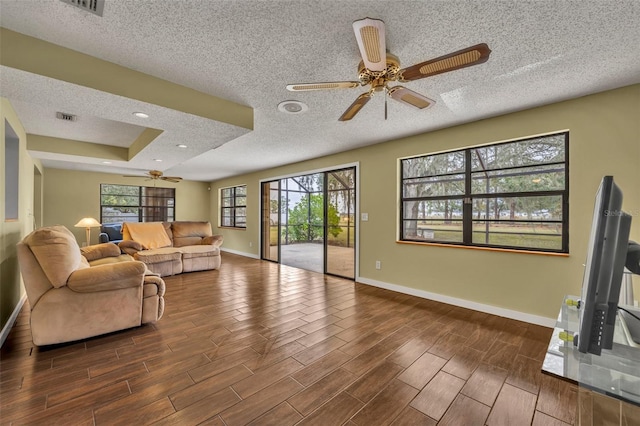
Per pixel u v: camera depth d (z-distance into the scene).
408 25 1.56
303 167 5.38
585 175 2.46
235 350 2.22
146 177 7.43
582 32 1.61
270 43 1.74
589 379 0.93
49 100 2.15
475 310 3.11
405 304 3.32
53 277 2.19
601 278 0.90
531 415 1.52
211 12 1.47
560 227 2.68
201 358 2.09
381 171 4.05
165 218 7.96
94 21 1.56
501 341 2.37
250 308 3.20
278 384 1.78
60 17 1.53
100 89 1.97
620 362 0.95
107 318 2.42
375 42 1.33
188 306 3.26
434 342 2.36
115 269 2.43
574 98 2.51
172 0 1.38
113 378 1.83
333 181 4.88
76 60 1.88
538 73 2.08
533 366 2.00
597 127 2.40
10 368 1.94
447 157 3.47
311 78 2.19
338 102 2.62
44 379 1.81
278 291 3.88
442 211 3.52
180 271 4.93
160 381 1.80
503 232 3.04
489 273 3.03
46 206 6.15
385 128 3.37
